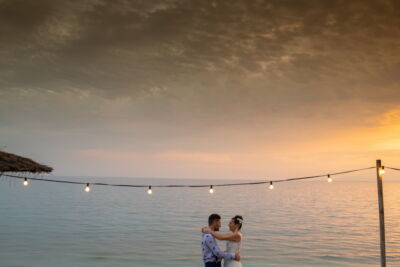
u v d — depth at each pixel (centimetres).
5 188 12325
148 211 5494
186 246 2627
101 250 2450
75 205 6312
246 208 6288
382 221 970
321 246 2622
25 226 3575
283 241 2844
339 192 13812
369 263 2067
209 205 6944
